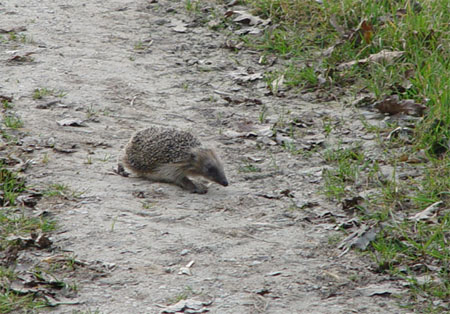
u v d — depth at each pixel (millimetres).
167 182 12219
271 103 15867
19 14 20672
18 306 8195
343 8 19000
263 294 8680
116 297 8492
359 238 9930
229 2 21766
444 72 15438
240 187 11984
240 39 19312
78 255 9383
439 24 17688
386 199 11234
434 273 9180
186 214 10805
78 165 12352
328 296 8695
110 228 10141
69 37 19188
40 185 11398
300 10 19891
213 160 11891
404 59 16688
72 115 14539
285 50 18531
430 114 13812
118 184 11844
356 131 14352
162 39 19469
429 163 12664
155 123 14562
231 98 15945
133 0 22297
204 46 19094
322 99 16062
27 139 13195
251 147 13664
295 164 12922
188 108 15430
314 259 9570
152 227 10281
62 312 8141
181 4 21812
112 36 19453
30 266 9078
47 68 17000
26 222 10102
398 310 8398
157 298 8500
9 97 15102
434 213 10750
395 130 13812
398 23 18000
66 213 10531
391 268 9258
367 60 16922
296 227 10484
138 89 16219
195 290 8703
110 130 14031
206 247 9758
